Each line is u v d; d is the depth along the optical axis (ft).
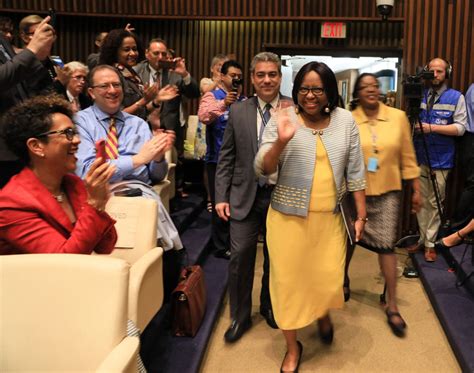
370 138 9.93
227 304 11.68
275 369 8.86
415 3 15.53
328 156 7.74
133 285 6.10
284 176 7.86
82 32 20.52
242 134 9.04
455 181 15.26
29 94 8.23
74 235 5.16
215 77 14.37
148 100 10.93
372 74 9.97
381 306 11.51
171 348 8.87
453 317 10.04
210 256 14.24
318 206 7.84
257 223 9.45
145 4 19.25
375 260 14.87
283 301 8.09
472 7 15.17
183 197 17.85
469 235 11.33
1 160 7.83
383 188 9.96
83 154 8.52
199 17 19.19
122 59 11.60
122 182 8.39
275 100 9.13
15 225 5.15
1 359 4.45
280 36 19.89
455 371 8.78
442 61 13.46
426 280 12.23
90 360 4.35
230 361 9.11
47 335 4.41
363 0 18.39
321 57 20.44
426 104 13.85
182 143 17.51
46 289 4.41
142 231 7.15
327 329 9.56
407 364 9.01
